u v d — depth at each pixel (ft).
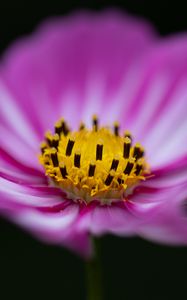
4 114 0.50
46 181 0.47
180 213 0.37
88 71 0.53
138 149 0.48
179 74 0.52
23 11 0.74
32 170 0.47
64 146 0.47
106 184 0.46
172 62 0.53
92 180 0.46
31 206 0.44
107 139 0.47
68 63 0.53
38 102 0.52
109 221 0.40
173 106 0.52
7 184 0.45
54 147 0.47
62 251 0.67
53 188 0.46
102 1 0.76
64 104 0.53
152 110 0.52
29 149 0.49
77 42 0.53
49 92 0.53
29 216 0.38
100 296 0.44
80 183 0.46
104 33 0.53
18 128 0.50
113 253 0.69
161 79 0.53
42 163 0.47
